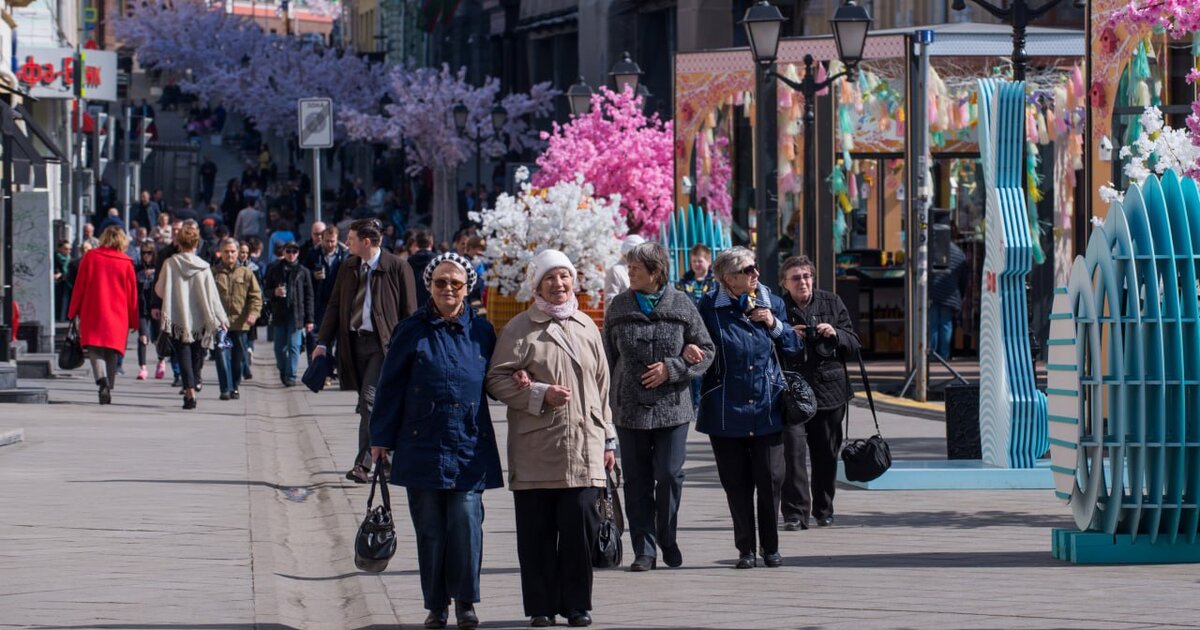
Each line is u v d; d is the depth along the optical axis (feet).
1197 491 54.90
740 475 56.18
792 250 157.48
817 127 125.80
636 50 358.84
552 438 47.01
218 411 111.75
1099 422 55.31
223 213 353.92
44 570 53.83
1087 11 95.55
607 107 222.89
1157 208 55.67
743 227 158.92
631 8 358.64
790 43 146.92
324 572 56.95
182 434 95.61
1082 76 129.08
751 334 56.49
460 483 46.55
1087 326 55.67
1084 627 43.65
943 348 143.33
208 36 559.79
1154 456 54.95
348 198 362.33
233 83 485.15
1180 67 95.09
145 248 139.03
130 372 147.84
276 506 70.90
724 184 158.10
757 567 55.93
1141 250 55.31
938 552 58.13
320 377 77.61
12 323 132.16
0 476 75.72
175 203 385.91
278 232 147.43
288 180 392.68
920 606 47.44
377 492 74.64
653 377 55.36
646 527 56.29
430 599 47.01
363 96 479.41
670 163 219.61
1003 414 78.59
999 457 78.74
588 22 372.99
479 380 47.01
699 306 57.36
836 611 47.14
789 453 64.34
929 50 139.85
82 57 212.43
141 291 139.13
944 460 82.79
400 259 77.77
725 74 154.51
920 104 120.98
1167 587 49.93
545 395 46.80
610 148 220.02
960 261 143.23
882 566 55.36
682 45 324.80
